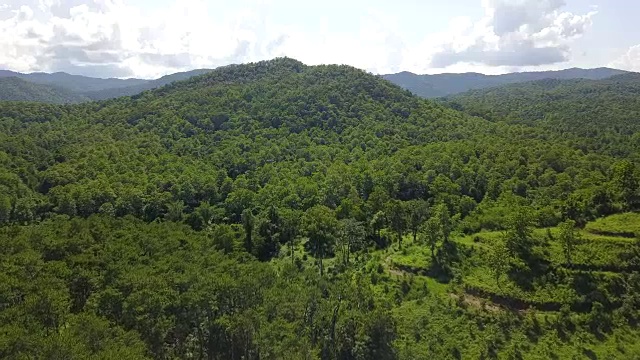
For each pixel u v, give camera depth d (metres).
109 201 151.38
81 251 95.25
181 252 101.94
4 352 53.53
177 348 74.06
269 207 149.00
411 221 121.88
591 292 85.19
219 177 184.75
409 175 165.12
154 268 88.88
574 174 165.12
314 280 96.81
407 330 82.12
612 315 81.69
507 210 121.75
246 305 79.50
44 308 66.06
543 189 149.00
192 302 74.88
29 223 138.88
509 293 87.69
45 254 92.12
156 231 117.88
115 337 62.81
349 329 77.19
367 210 137.88
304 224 133.38
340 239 118.88
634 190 111.56
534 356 76.38
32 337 56.16
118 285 78.62
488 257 97.88
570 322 81.25
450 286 92.12
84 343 58.84
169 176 172.50
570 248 91.75
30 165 173.50
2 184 150.62
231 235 124.31
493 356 77.06
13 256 84.06
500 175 164.00
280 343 70.44
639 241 93.81
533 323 82.06
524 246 97.00
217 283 79.38
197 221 149.00
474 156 187.38
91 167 174.00
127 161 185.50
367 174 169.88
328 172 186.00
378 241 120.69
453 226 113.75
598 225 103.06
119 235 109.62
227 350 74.56
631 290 85.12
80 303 78.94
